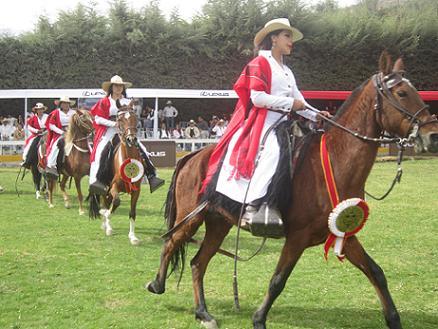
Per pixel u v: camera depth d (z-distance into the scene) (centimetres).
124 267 638
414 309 494
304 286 562
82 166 978
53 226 884
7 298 524
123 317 477
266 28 446
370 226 860
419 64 2720
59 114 1059
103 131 816
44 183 1223
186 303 514
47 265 645
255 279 589
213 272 616
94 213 830
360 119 407
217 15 2509
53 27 2441
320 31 2577
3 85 2427
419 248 721
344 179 406
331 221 394
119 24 2434
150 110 2269
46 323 462
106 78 2467
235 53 2553
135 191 762
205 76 2555
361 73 2653
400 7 2988
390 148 2122
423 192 1219
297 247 418
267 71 439
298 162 420
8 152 1995
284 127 438
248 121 446
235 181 440
